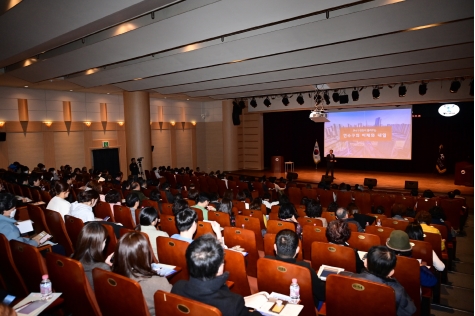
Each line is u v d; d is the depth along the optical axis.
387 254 2.45
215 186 11.35
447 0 5.13
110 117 15.43
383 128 16.66
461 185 13.67
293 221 4.83
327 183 11.67
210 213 5.08
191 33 6.47
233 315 1.92
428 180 15.09
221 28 6.16
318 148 19.33
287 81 11.30
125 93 13.71
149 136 13.98
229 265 3.09
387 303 2.27
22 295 3.14
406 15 5.59
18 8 5.79
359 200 9.03
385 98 13.87
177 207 4.76
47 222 4.65
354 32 6.26
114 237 3.80
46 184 8.14
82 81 11.08
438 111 15.63
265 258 2.75
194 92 13.96
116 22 5.84
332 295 2.47
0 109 12.17
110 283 2.19
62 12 5.68
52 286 2.71
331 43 6.76
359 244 4.01
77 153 14.36
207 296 1.94
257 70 9.38
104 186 8.29
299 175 17.33
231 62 8.68
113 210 5.23
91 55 8.11
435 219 5.72
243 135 19.80
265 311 2.27
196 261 1.95
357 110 17.31
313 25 6.32
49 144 13.47
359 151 17.38
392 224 5.19
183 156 18.73
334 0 5.07
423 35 6.51
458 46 7.24
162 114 17.53
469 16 5.40
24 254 2.84
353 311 2.41
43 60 8.84
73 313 2.67
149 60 8.88
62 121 13.80
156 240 3.25
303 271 2.57
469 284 4.71
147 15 6.38
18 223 4.30
